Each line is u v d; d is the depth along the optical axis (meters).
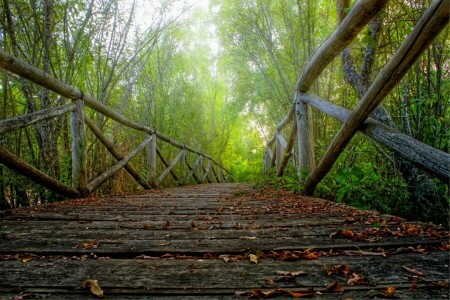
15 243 1.46
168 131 7.91
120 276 1.03
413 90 2.63
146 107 7.20
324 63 3.18
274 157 8.23
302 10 5.18
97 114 4.50
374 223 1.84
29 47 3.77
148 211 2.52
